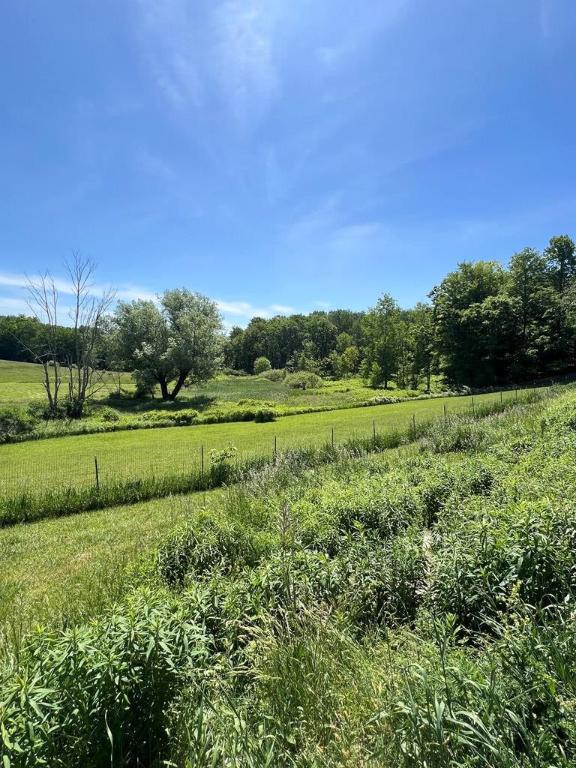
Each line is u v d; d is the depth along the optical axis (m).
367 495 6.56
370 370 65.31
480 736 1.89
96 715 2.27
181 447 23.06
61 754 2.15
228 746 2.22
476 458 8.88
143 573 5.20
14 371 64.81
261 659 3.04
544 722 2.09
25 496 11.85
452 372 51.59
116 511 11.58
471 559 3.69
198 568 5.34
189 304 48.53
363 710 2.42
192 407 41.94
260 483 9.72
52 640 2.61
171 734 2.42
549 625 2.74
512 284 49.66
